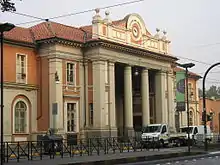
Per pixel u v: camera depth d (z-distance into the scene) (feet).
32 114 127.95
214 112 224.33
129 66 144.46
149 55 152.35
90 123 134.31
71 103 132.05
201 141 134.00
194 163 75.05
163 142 132.98
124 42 142.61
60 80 127.44
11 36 122.93
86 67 135.44
